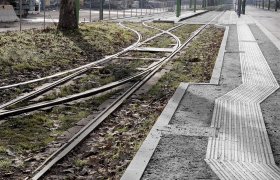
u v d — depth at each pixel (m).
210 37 26.03
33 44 16.55
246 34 28.64
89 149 6.68
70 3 21.91
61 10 22.09
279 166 5.90
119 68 13.97
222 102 9.50
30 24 28.03
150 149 6.36
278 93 10.77
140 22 37.16
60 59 14.81
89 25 25.67
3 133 7.25
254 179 5.41
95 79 12.14
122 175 5.42
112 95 10.41
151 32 27.52
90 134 7.35
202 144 6.69
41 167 5.82
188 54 17.86
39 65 13.42
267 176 5.51
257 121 8.03
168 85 11.54
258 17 61.47
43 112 8.66
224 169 5.70
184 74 13.32
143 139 7.11
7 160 6.12
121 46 20.36
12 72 12.14
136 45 20.27
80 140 6.86
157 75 13.05
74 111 8.90
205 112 8.68
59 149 6.43
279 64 15.73
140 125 7.98
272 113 8.77
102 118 8.15
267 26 39.62
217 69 14.04
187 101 9.59
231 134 7.20
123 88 11.16
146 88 11.12
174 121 7.98
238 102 9.55
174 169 5.70
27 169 5.84
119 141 7.03
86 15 46.47
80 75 12.57
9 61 13.09
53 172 5.73
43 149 6.60
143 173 5.53
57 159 6.04
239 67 14.70
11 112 8.21
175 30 30.42
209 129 7.44
